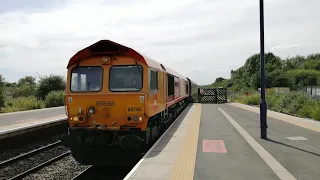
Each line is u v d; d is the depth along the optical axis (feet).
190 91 121.19
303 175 21.27
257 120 55.42
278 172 22.00
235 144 32.35
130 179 20.20
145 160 25.32
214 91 124.67
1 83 99.50
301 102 67.67
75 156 31.86
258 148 30.22
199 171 22.30
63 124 56.39
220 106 98.17
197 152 28.55
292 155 27.20
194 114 68.33
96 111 30.45
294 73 229.04
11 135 40.52
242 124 49.49
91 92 30.71
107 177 29.66
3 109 84.48
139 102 29.76
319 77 215.51
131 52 30.55
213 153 28.07
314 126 45.85
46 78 128.26
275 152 28.43
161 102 38.88
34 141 46.09
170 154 27.53
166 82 44.57
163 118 43.96
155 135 37.01
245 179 20.45
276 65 262.06
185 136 37.40
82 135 30.37
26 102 93.40
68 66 31.68
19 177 29.32
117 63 30.78
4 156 38.40
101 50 31.09
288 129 42.96
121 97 30.04
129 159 31.27
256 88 203.21
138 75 30.35
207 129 43.62
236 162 24.85
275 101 83.15
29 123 50.65
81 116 30.53
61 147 45.39
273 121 52.31
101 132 30.14
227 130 42.55
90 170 31.76
